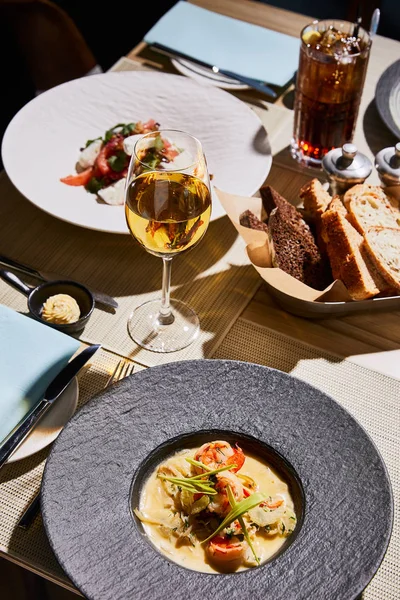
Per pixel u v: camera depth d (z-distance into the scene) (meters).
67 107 1.51
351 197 1.26
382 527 0.83
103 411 0.93
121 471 0.88
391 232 1.21
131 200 1.00
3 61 2.52
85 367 1.08
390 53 1.81
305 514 0.85
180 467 0.89
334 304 1.12
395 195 1.31
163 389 0.96
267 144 1.44
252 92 1.68
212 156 1.44
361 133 1.56
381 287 1.17
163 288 1.12
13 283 1.19
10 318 1.06
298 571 0.79
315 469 0.89
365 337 1.17
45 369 1.00
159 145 1.23
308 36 1.43
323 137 1.45
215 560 0.82
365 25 2.36
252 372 0.97
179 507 0.87
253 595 0.77
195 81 1.58
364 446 0.90
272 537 0.85
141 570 0.79
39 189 1.32
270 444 0.91
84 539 0.81
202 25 1.79
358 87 1.39
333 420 0.93
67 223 1.34
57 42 2.12
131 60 1.73
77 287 1.16
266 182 1.44
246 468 0.91
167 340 1.13
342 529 0.83
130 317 1.16
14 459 0.93
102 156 1.38
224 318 1.18
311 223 1.25
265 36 1.77
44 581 0.97
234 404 0.95
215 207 1.28
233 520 0.82
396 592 0.85
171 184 0.99
